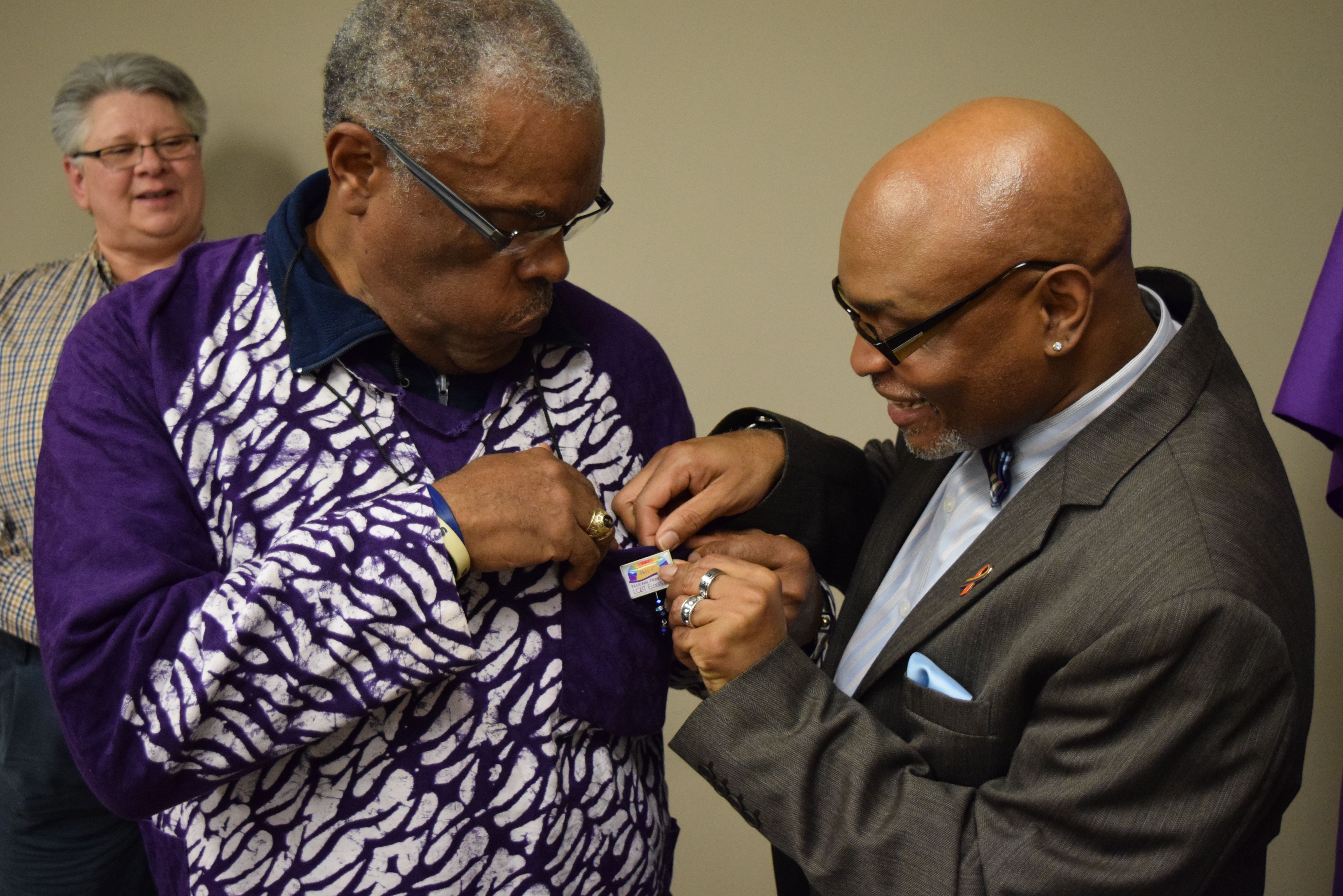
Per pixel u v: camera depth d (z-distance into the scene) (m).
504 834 1.01
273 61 1.99
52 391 0.97
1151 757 0.83
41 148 2.15
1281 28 1.54
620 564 1.10
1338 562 1.61
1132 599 0.85
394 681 0.91
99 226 1.88
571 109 0.87
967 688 0.98
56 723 1.65
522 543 0.95
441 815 0.98
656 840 1.17
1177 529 0.87
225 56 2.02
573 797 1.06
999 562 0.95
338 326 0.97
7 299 1.85
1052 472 0.96
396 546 0.89
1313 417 1.16
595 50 1.88
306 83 1.98
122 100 1.81
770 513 1.23
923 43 1.71
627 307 1.96
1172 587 0.83
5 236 2.19
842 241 0.95
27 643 1.67
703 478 1.16
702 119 1.85
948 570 1.03
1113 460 0.93
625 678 1.09
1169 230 1.64
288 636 0.87
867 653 1.14
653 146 1.88
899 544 1.20
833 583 1.37
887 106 1.75
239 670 0.86
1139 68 1.61
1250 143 1.58
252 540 0.96
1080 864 0.87
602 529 1.01
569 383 1.12
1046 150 0.88
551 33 0.88
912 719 0.98
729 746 0.99
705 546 1.14
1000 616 0.95
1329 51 1.53
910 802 0.94
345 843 0.96
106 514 0.91
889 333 0.93
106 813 1.70
